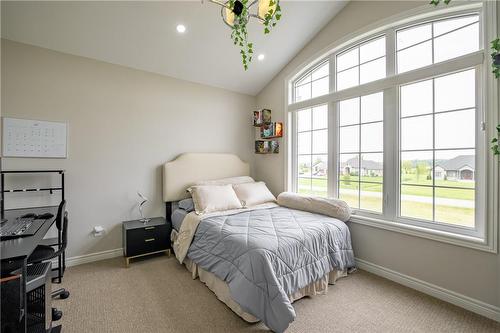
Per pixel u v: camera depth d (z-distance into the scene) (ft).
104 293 7.04
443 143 7.09
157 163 10.74
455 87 6.86
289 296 5.89
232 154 12.85
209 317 5.98
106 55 9.27
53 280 7.77
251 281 5.47
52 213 7.04
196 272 8.00
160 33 8.70
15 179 7.91
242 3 4.91
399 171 8.04
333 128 9.99
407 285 7.50
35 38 8.02
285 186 11.97
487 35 6.08
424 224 7.39
